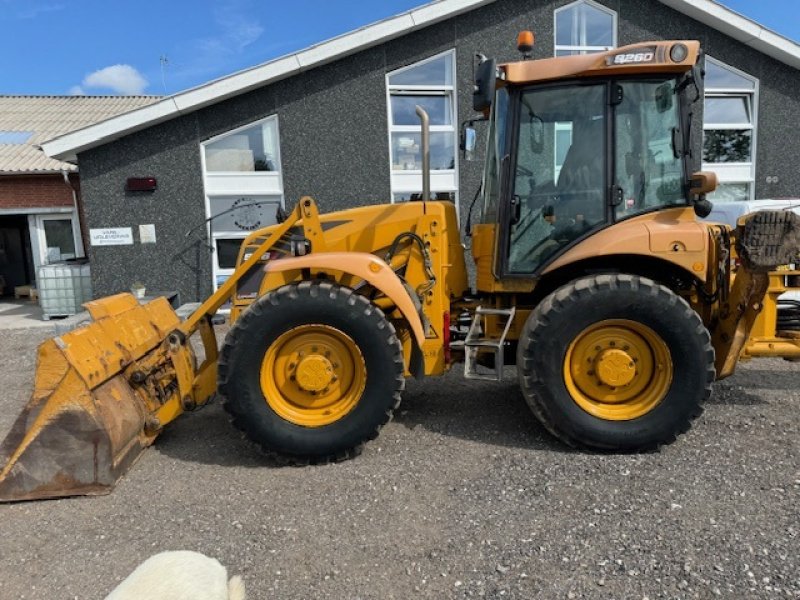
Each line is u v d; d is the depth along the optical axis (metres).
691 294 4.18
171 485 3.45
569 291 3.70
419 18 9.28
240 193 9.60
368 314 3.61
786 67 10.34
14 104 17.30
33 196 12.91
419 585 2.44
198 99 9.03
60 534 2.94
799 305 4.70
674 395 3.66
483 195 4.45
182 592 1.47
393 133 9.84
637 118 3.91
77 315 8.91
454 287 4.41
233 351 3.59
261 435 3.62
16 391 5.68
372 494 3.26
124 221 9.45
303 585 2.47
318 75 9.47
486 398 4.93
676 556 2.55
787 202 8.08
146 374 3.86
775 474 3.32
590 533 2.77
